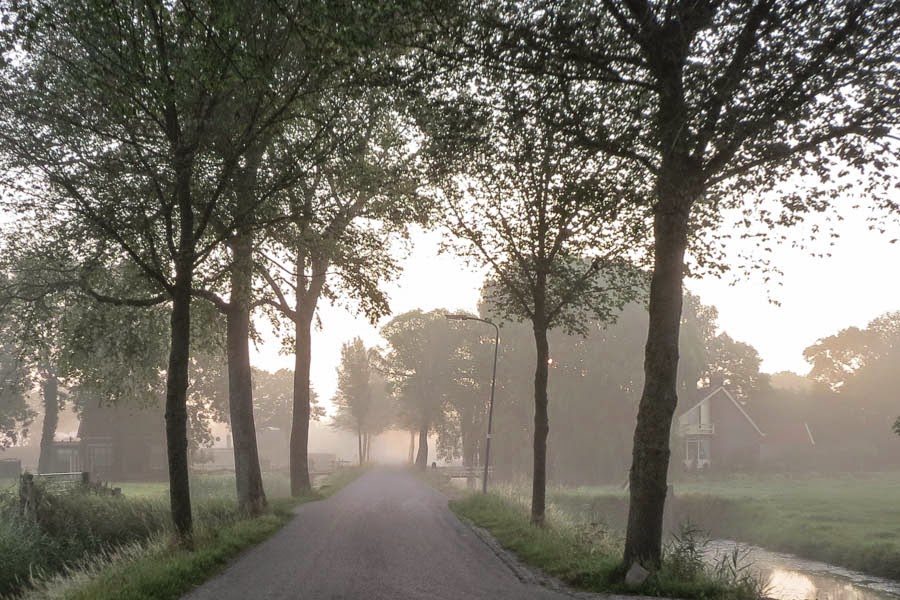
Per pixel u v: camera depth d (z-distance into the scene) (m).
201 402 65.38
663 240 11.35
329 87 13.63
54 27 11.59
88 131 14.31
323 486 36.34
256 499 21.00
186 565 11.04
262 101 13.45
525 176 16.39
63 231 15.92
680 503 39.47
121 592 9.16
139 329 19.80
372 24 10.82
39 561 14.87
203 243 17.28
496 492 27.89
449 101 12.34
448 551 14.20
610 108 12.05
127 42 12.14
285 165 15.08
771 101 10.43
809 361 91.00
